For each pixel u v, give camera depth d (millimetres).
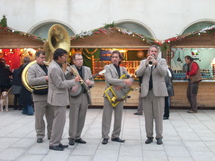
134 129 6168
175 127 6375
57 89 4516
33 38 8539
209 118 7391
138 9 10031
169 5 9953
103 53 9688
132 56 9797
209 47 8531
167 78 7000
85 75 4977
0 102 8508
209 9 9859
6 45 8812
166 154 4469
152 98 4938
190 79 8156
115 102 4918
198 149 4727
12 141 5211
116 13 10078
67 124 6617
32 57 9766
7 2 10289
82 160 4207
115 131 5156
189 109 8773
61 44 7309
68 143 5043
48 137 5305
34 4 10258
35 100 5059
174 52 9422
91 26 10148
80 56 4934
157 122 4961
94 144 4992
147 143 5035
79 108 4914
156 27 10000
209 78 9234
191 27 10047
